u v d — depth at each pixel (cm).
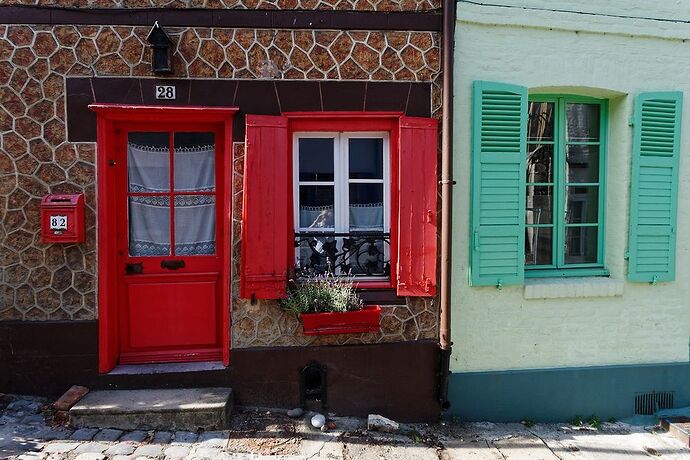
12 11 366
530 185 437
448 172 386
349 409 400
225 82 382
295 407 396
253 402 393
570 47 412
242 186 385
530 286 415
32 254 376
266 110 385
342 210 407
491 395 416
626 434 406
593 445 384
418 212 391
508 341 419
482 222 407
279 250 382
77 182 376
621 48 419
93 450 323
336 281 392
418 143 388
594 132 446
